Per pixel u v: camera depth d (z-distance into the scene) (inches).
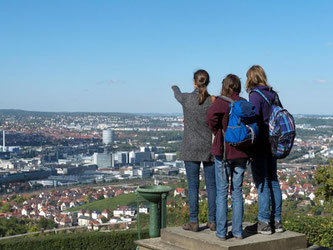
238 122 218.5
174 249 238.4
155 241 255.1
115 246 482.9
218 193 231.0
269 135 231.9
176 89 255.9
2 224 1704.0
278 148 229.9
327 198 753.0
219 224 229.0
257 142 231.3
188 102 245.8
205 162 247.8
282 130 229.0
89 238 477.7
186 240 236.5
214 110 226.1
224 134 225.1
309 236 407.2
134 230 503.5
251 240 227.3
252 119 220.7
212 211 249.6
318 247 250.5
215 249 220.5
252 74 241.8
